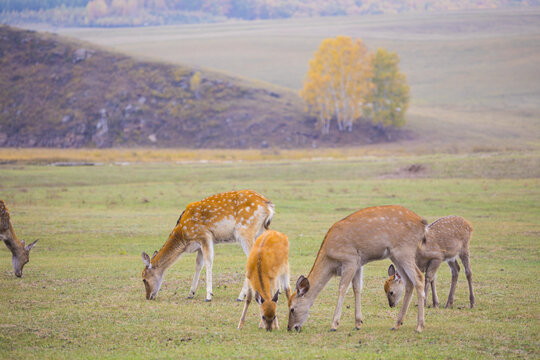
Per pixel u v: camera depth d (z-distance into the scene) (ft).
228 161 241.55
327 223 97.55
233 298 49.14
